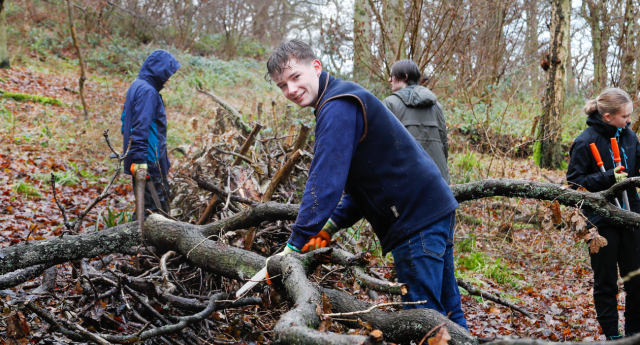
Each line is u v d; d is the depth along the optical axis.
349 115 1.97
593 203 2.62
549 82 9.55
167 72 3.93
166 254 2.91
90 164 7.27
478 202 6.48
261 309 2.97
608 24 13.81
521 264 5.25
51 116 9.27
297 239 1.96
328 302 1.74
